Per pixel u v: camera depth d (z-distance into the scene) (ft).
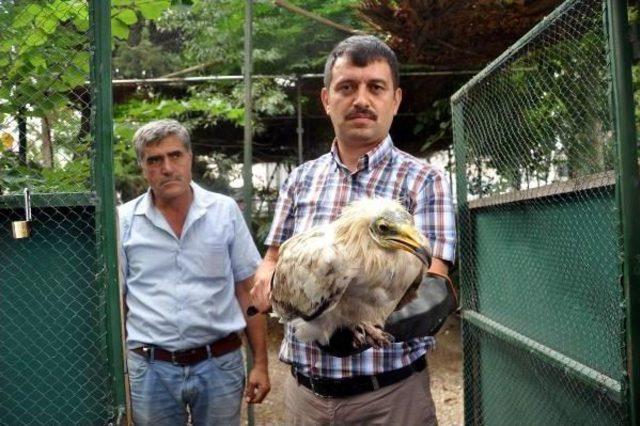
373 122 7.76
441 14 17.11
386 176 7.93
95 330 7.79
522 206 9.43
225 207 11.25
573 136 7.69
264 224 28.84
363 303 6.32
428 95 26.16
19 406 7.75
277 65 25.39
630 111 6.03
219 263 10.87
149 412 10.65
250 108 16.75
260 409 19.03
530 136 8.99
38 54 7.66
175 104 23.62
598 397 7.16
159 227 10.78
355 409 7.73
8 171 7.66
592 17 6.79
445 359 22.84
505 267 10.25
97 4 7.43
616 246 6.53
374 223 6.10
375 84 7.70
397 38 19.62
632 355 6.02
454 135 12.37
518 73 9.30
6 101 7.69
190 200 11.05
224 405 10.93
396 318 6.71
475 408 11.87
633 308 6.01
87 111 7.77
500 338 10.27
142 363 10.68
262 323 11.64
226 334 10.96
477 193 11.51
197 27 24.35
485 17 17.07
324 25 22.45
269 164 31.30
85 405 7.77
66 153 7.78
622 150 6.03
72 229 7.75
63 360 7.77
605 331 6.94
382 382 7.66
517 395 9.84
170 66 25.95
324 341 6.78
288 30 23.09
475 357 11.87
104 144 7.54
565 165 8.05
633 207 6.01
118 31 10.48
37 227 7.71
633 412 6.03
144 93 26.53
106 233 7.61
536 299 9.00
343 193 8.13
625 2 6.02
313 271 6.15
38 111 7.72
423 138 29.55
